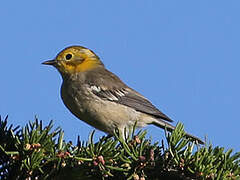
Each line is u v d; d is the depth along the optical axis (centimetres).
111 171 898
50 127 878
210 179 847
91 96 1602
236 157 878
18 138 905
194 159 873
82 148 902
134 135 943
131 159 898
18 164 859
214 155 895
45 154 865
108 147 859
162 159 904
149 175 916
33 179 864
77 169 868
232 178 852
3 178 866
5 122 961
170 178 912
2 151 895
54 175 870
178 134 904
